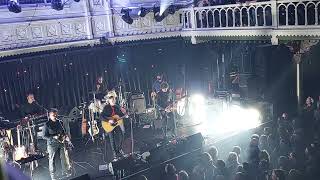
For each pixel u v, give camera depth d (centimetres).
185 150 1212
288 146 1165
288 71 1748
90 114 1363
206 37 1563
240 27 1409
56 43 1369
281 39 1280
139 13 1559
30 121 1231
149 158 1132
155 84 1573
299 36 1227
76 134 1433
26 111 1263
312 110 1429
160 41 1647
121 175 1070
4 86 1363
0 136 1157
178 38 1683
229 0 1513
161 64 1773
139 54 1702
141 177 1048
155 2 1650
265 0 1389
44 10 1341
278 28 1279
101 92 1445
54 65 1483
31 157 988
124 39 1546
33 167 1173
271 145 1202
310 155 981
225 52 1764
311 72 1777
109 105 1150
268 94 1717
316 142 1041
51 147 1020
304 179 923
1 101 1361
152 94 1541
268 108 1552
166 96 1538
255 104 1530
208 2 1592
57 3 1345
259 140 1220
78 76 1555
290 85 1755
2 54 1228
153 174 1131
